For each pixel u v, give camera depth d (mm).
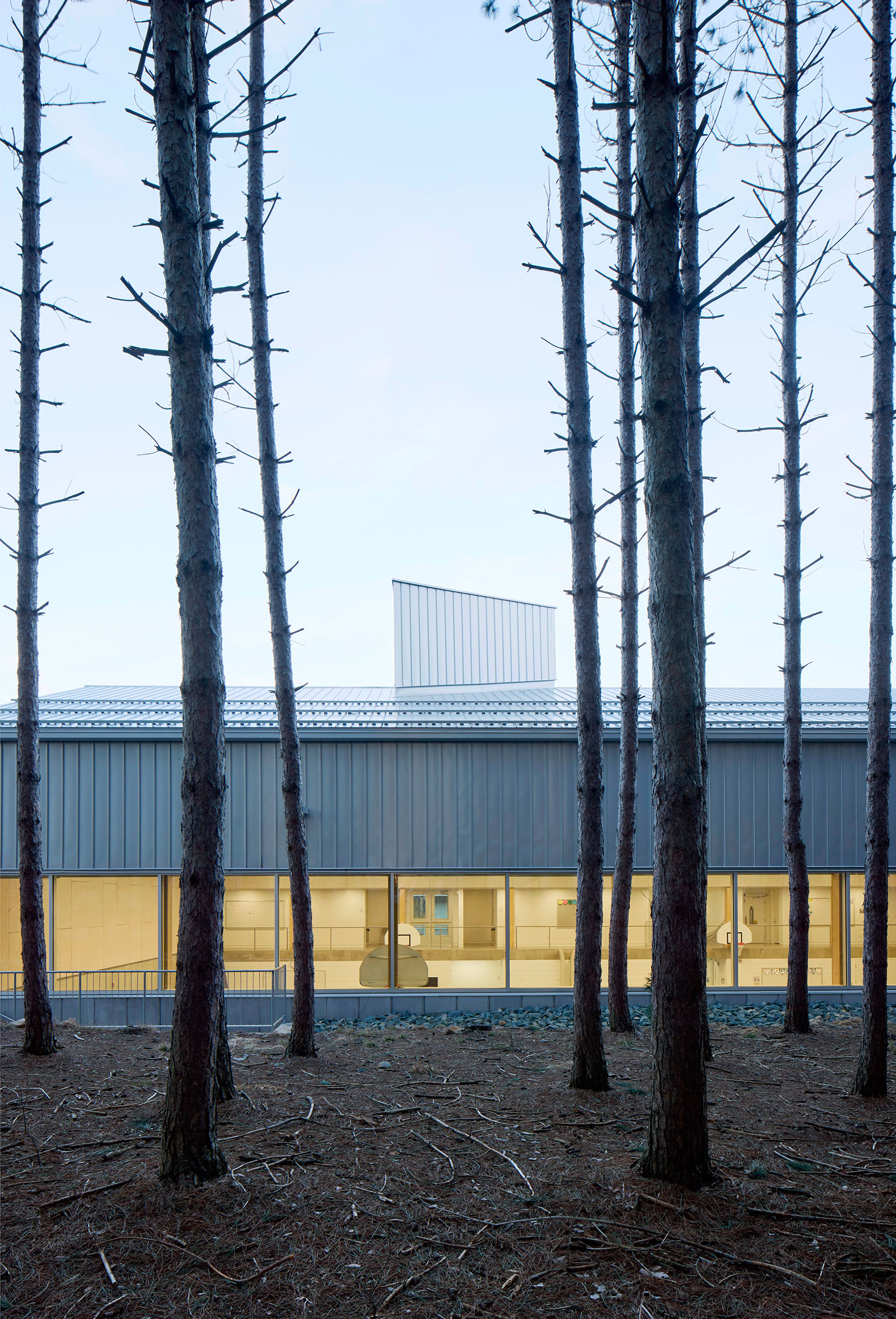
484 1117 7840
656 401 6406
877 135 10242
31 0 11234
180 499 6398
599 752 9547
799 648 13172
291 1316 4426
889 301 10109
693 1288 4699
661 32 6398
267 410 11664
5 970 15281
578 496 9883
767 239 5875
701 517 11148
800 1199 5863
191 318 6441
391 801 15844
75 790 15586
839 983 16047
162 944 15352
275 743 15836
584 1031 9062
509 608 24234
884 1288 4750
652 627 6457
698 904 6133
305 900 11211
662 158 6402
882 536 9938
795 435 13211
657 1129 6105
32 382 11281
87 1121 7527
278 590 11562
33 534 11188
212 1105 6086
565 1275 4828
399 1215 5535
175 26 6430
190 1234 5195
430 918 15766
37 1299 4535
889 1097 8867
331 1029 13891
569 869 15891
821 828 16203
